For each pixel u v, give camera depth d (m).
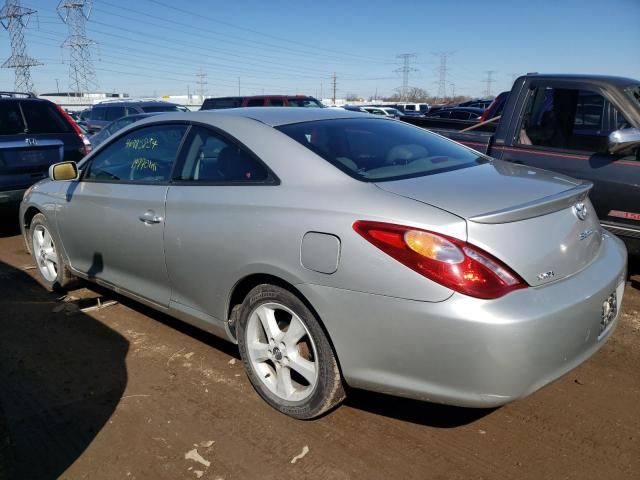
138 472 2.51
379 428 2.77
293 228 2.57
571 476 2.42
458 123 6.86
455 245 2.18
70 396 3.14
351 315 2.39
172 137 3.47
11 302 4.56
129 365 3.47
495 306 2.14
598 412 2.88
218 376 3.31
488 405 2.23
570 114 4.80
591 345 2.45
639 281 4.62
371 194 2.47
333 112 3.49
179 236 3.17
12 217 7.31
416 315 2.22
